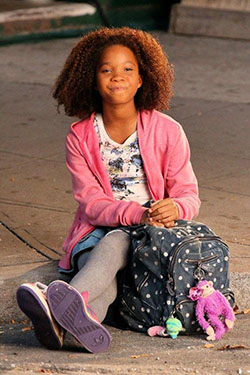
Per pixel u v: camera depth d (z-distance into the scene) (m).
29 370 4.71
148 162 5.90
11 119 12.55
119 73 5.82
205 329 5.30
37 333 5.13
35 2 21.25
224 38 21.12
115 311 5.77
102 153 5.98
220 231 7.84
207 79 16.12
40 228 7.93
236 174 9.92
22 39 19.81
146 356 5.00
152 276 5.42
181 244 5.28
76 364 4.79
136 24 21.83
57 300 4.98
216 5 21.23
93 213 5.77
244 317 6.03
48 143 11.24
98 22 21.25
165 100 6.13
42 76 16.11
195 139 11.54
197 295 5.28
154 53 5.98
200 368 4.72
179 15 21.44
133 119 5.97
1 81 15.43
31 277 6.19
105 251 5.39
